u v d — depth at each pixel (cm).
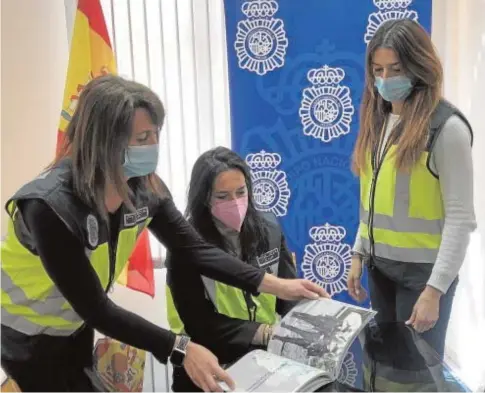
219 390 117
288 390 117
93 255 127
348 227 248
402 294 178
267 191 246
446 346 253
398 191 169
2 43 229
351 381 128
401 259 174
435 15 243
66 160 124
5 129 234
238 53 235
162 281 256
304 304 149
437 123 159
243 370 125
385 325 159
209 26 239
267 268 174
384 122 178
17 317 136
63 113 219
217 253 153
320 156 243
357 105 238
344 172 243
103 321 122
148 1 236
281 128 241
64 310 135
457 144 156
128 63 239
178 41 239
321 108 239
